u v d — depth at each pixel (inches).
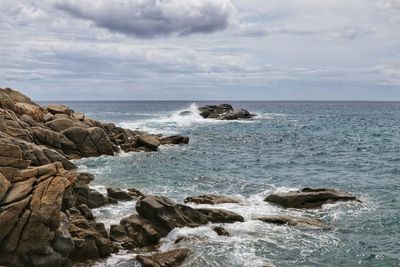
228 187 1267.2
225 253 742.5
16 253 631.2
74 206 866.1
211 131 2918.3
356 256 748.6
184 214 872.3
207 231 831.7
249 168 1600.6
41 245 641.6
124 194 1043.9
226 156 1883.6
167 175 1432.1
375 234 859.4
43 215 643.5
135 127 3149.6
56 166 769.6
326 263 719.1
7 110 1503.4
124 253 744.3
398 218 955.3
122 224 824.3
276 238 821.2
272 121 3939.5
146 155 1857.8
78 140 1728.6
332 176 1451.8
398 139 2554.1
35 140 1558.8
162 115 4909.0
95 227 792.9
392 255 753.6
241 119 4050.2
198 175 1441.9
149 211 828.6
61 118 1761.8
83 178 1024.2
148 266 681.6
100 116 4825.3
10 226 628.7
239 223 896.3
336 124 3767.2
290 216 943.0
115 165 1595.7
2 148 713.0
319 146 2245.3
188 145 2214.6
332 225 909.8
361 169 1585.9
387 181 1360.7
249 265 698.2
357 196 1157.1
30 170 705.0
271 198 1070.4
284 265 705.6
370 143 2358.5
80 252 704.4
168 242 791.7
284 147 2203.5
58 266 656.4
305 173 1509.6
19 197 653.9
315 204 1048.2
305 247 783.7
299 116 5017.2
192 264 698.8
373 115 5526.6
